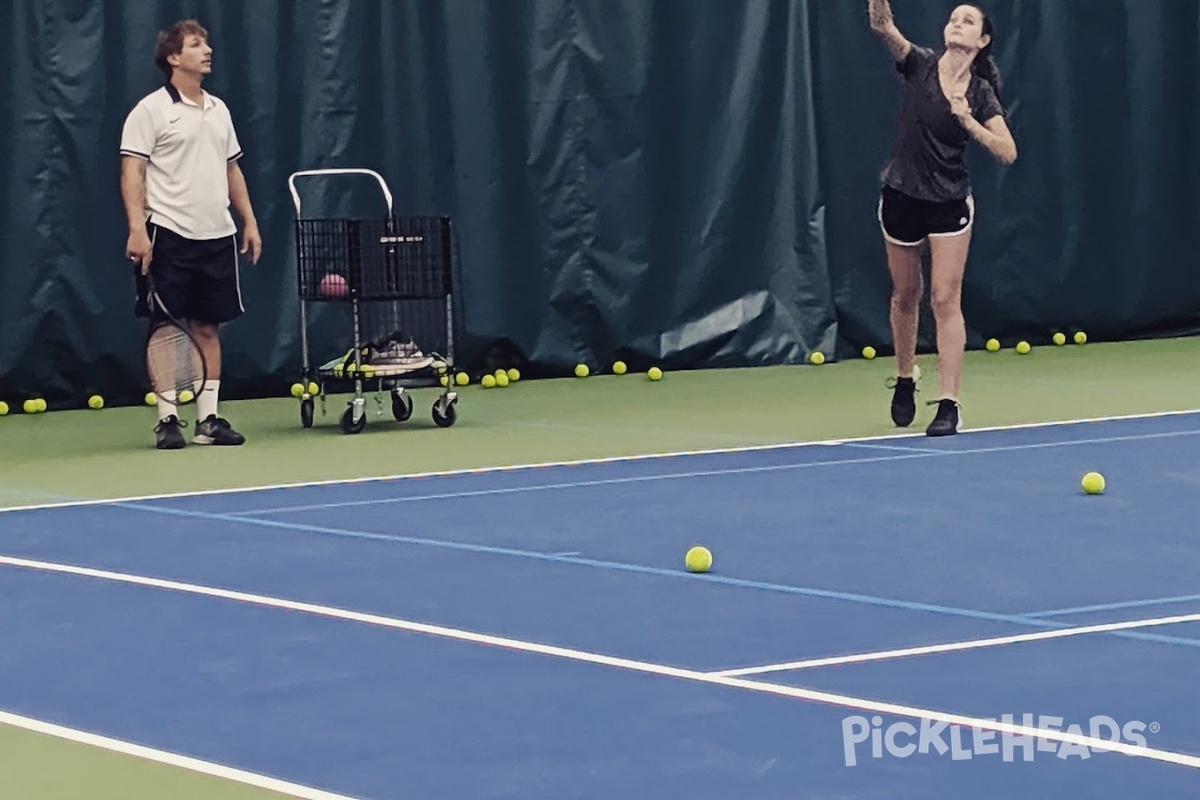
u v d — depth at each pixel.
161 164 11.71
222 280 11.94
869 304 16.84
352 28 14.86
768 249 16.41
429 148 15.20
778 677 5.75
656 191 15.98
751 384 15.01
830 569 7.50
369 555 8.01
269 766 4.93
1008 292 17.47
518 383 15.42
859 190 16.77
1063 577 7.27
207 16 14.41
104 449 11.94
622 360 15.98
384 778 4.80
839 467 10.35
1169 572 7.35
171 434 11.88
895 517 8.71
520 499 9.46
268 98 14.60
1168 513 8.69
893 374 15.52
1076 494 9.27
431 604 6.97
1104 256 17.88
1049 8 17.42
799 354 16.38
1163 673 5.74
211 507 9.43
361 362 12.62
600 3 15.70
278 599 7.11
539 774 4.80
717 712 5.36
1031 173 17.47
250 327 14.63
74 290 14.16
